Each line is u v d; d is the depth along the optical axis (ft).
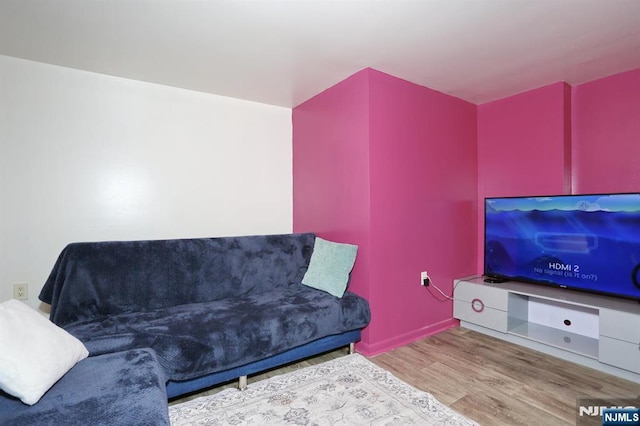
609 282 7.11
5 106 7.07
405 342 8.41
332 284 7.83
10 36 6.27
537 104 9.12
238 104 9.90
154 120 8.64
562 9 5.49
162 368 4.98
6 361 3.46
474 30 6.17
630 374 6.45
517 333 8.17
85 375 4.14
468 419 5.28
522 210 8.63
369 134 7.80
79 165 7.79
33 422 3.22
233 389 6.26
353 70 7.98
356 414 5.43
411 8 5.44
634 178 7.84
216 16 5.65
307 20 5.80
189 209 9.14
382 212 8.03
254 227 10.19
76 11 5.46
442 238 9.39
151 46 6.71
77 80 7.75
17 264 7.23
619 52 7.06
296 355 6.73
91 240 7.93
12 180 7.16
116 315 6.56
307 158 10.09
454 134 9.82
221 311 6.58
